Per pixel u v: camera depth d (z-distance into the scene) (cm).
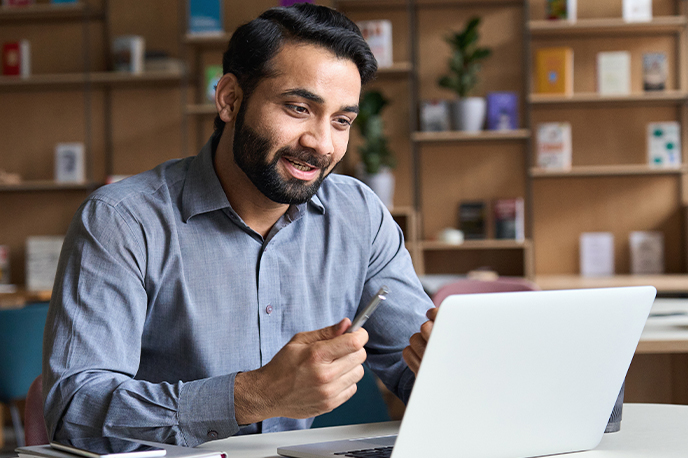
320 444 95
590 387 90
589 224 444
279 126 111
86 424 98
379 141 425
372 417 142
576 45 440
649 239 434
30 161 476
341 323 91
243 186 122
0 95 476
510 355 81
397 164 455
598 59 420
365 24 430
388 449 90
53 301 111
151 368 125
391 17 452
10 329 287
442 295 264
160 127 470
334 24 112
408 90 454
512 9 446
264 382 93
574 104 439
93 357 104
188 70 462
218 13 445
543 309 82
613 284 382
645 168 412
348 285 137
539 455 89
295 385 90
